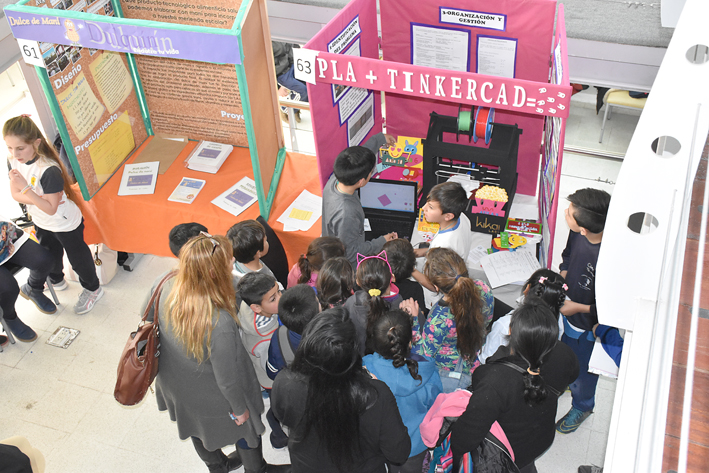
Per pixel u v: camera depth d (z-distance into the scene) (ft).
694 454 2.97
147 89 13.47
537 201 12.92
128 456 10.62
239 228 9.17
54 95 10.77
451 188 9.24
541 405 6.61
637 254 5.19
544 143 11.91
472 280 7.79
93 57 11.68
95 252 13.55
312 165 13.34
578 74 11.79
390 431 6.08
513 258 10.71
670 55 4.16
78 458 10.59
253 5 10.30
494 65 12.28
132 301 13.50
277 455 10.48
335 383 5.55
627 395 3.92
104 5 12.01
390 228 11.84
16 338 12.53
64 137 11.32
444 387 8.79
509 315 8.64
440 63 12.84
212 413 8.00
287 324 7.37
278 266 11.44
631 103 15.12
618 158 16.01
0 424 11.08
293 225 11.94
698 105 4.25
